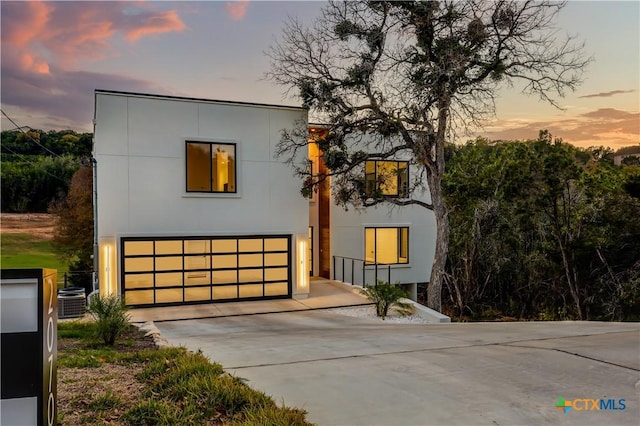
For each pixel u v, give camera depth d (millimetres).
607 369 5578
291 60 14086
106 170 12188
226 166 13469
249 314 12094
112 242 12234
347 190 14852
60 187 35406
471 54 13625
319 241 18609
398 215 18562
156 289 12805
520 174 18453
